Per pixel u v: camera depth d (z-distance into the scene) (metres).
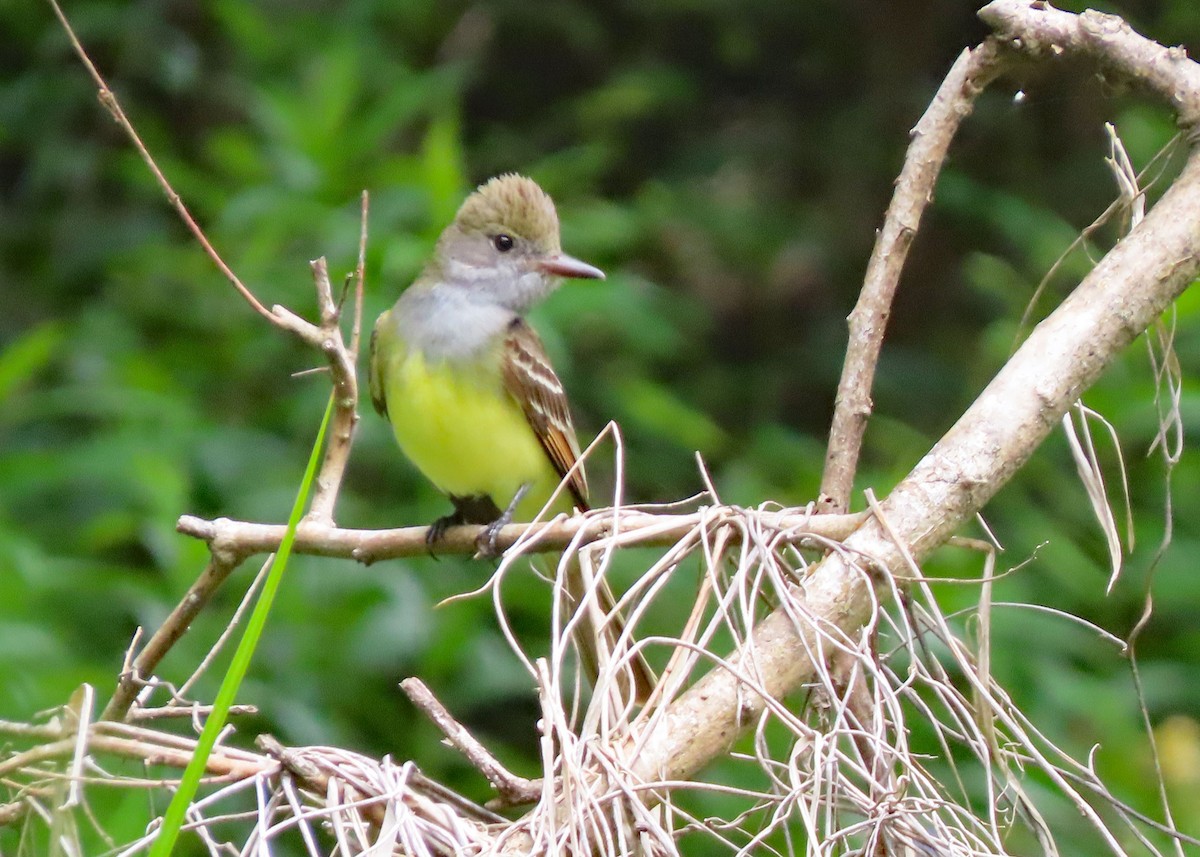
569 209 12.48
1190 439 9.98
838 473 4.69
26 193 14.32
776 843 5.52
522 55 16.84
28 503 10.19
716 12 16.44
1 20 14.57
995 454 4.22
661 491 12.27
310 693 8.60
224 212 11.15
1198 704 8.89
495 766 4.52
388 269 10.23
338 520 9.88
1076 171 14.55
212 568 4.88
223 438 10.27
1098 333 4.33
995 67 4.84
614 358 13.02
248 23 13.56
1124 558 8.48
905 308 15.26
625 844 3.64
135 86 14.68
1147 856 7.00
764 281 15.72
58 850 3.80
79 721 3.92
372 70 14.06
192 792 3.50
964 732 4.05
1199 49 14.18
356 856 3.88
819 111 16.53
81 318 12.40
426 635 8.94
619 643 3.92
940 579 4.06
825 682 3.82
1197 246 4.39
